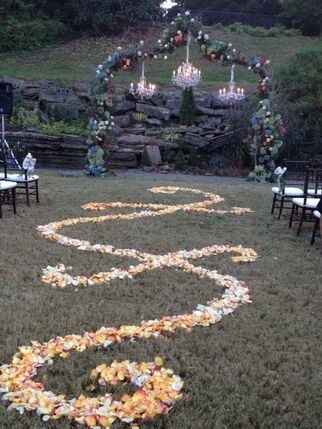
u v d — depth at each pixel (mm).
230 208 9562
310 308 4512
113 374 3107
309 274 5535
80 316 3982
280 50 26047
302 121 18891
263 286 5027
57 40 27047
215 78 23406
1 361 3227
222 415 2795
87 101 19938
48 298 4387
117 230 7168
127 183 12688
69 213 8281
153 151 17766
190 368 3254
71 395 2902
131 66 14445
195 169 17781
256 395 3012
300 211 9305
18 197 9617
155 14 27625
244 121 17750
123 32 26984
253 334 3863
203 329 3893
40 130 17234
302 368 3377
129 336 3664
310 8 28609
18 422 2652
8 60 24547
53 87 20094
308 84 19578
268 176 15055
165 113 19266
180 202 9992
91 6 26406
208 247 6410
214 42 14258
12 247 5965
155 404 2781
